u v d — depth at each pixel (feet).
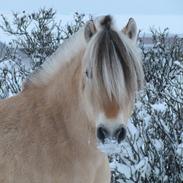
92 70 17.13
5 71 39.81
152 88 35.47
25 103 21.31
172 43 42.70
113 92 16.89
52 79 21.24
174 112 30.53
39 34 42.06
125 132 17.30
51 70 21.27
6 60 45.19
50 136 20.48
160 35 44.39
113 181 28.43
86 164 20.48
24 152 20.49
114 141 17.15
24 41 50.65
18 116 21.07
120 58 17.03
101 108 17.19
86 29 18.29
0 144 20.77
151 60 39.11
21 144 20.59
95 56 17.11
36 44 41.65
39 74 21.59
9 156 20.61
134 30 19.01
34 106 21.11
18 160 20.51
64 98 20.47
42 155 20.36
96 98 17.28
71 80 20.10
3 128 20.97
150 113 29.86
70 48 20.56
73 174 20.49
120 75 16.90
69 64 20.45
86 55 17.70
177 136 29.07
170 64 40.22
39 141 20.48
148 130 29.66
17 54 47.29
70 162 20.40
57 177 20.43
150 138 28.76
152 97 33.83
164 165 27.71
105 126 17.11
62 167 20.36
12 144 20.67
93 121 18.58
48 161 20.33
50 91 21.07
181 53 40.01
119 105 17.10
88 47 17.54
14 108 21.34
